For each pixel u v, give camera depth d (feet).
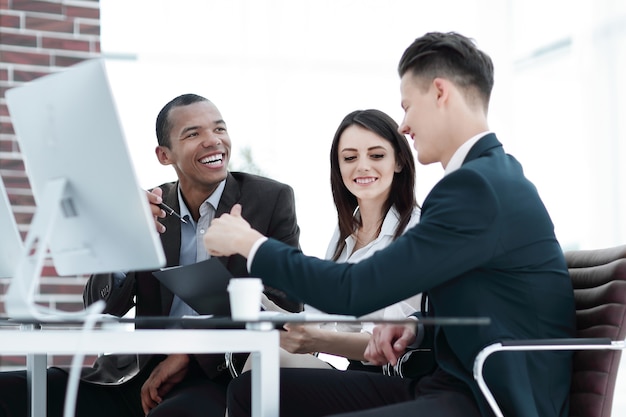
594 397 7.53
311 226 19.20
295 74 19.71
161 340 6.53
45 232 6.68
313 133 19.80
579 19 20.35
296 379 8.25
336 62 19.83
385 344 8.43
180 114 10.90
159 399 9.98
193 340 6.58
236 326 8.16
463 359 7.28
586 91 20.27
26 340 6.47
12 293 6.62
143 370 10.40
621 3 20.11
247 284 6.63
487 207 7.14
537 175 20.61
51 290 15.28
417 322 6.57
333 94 19.83
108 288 10.27
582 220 20.21
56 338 6.53
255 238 7.48
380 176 10.02
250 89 19.54
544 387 7.27
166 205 10.92
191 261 10.79
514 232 7.27
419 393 7.63
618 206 19.86
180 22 18.89
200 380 9.96
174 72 18.80
